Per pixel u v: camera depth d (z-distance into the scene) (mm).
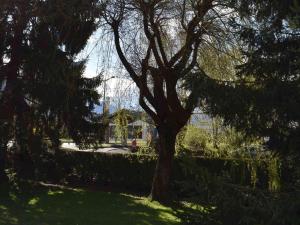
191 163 6129
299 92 6754
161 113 15570
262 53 7277
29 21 15859
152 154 18906
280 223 5664
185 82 7406
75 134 18297
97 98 17938
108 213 13453
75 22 15172
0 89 16969
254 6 7887
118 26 14898
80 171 19812
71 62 16344
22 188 16594
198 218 6137
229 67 13914
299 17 6184
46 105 16562
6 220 11867
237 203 5910
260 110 6938
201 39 14438
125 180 19031
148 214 13461
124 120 18438
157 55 14828
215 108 7121
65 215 12883
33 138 17312
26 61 16250
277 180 7457
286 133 7012
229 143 13625
